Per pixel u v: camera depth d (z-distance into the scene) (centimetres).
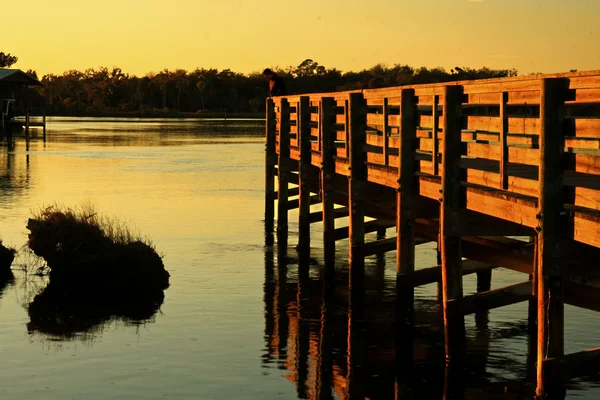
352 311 1827
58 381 1376
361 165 1938
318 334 1650
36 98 19875
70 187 4009
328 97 2208
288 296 1958
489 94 1304
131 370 1430
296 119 2777
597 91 1023
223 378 1395
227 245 2578
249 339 1612
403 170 1622
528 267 1565
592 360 1123
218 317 1764
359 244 1947
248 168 5191
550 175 1098
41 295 1938
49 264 2048
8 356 1505
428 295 1958
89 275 2002
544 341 1122
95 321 1731
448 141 1399
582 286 1205
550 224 1103
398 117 1677
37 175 4591
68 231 2064
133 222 2966
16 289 1997
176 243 2583
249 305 1864
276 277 2152
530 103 1173
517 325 1702
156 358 1492
